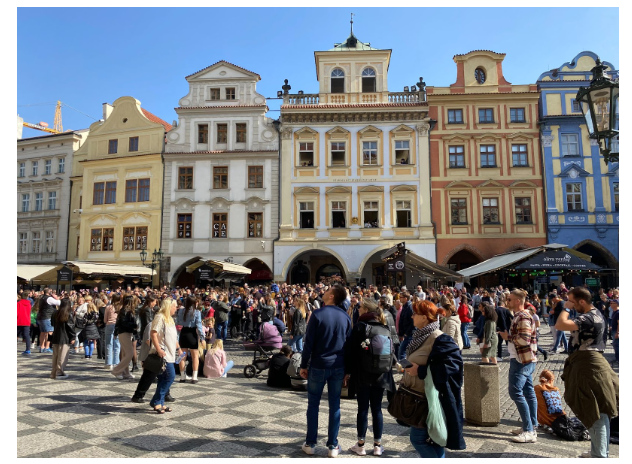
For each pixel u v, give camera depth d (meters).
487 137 31.33
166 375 7.62
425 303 4.92
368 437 6.42
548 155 30.97
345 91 32.69
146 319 11.73
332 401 5.71
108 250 33.44
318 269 32.91
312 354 5.79
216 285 31.41
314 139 31.88
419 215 30.83
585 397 5.12
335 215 31.47
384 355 5.66
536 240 30.50
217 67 33.47
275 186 31.84
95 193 34.47
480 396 7.00
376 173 31.42
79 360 13.70
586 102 7.46
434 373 4.50
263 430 6.63
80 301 16.19
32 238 38.12
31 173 39.28
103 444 5.94
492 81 31.86
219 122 32.91
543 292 27.73
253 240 31.45
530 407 6.39
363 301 6.11
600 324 5.26
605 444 5.12
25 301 15.20
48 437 6.20
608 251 29.98
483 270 22.25
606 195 30.56
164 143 33.31
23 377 10.78
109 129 34.84
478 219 30.80
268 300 15.62
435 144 31.56
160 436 6.30
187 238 31.97
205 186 32.34
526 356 6.27
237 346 16.91
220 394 9.09
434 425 4.44
